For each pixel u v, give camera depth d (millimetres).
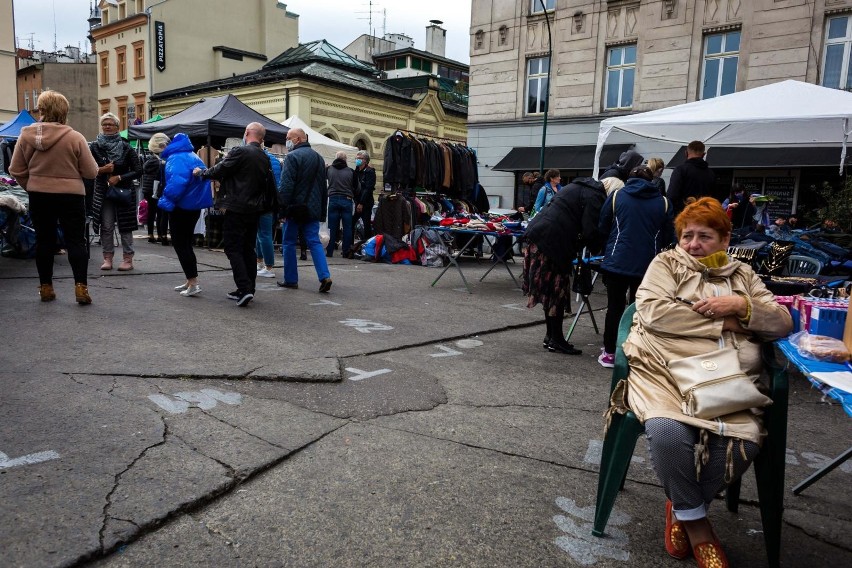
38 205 5465
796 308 2889
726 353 2430
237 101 12352
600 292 9211
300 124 14328
